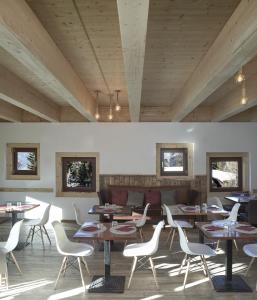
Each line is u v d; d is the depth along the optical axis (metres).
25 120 7.94
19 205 5.95
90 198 7.90
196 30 3.16
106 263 4.03
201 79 4.10
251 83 4.83
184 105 5.46
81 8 2.72
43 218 5.51
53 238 6.13
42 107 6.22
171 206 6.61
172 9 2.74
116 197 7.54
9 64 4.19
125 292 3.73
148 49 3.68
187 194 7.68
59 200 7.91
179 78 4.96
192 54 3.85
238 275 4.20
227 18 2.92
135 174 7.87
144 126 7.86
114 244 5.68
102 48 3.65
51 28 3.10
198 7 2.71
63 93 4.30
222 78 3.61
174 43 3.49
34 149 8.07
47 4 2.65
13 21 2.31
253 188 7.89
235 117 7.87
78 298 3.58
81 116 7.87
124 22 2.27
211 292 3.72
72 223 7.59
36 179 7.97
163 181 7.84
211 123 7.84
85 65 4.27
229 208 7.23
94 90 5.76
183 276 4.22
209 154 7.96
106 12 2.80
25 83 5.16
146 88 5.64
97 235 3.68
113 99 6.64
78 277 4.18
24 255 5.09
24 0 2.55
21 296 3.63
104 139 7.89
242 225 4.16
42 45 3.03
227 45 2.98
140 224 5.16
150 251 3.75
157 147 7.91
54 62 3.46
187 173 7.95
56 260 4.86
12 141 7.96
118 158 7.89
